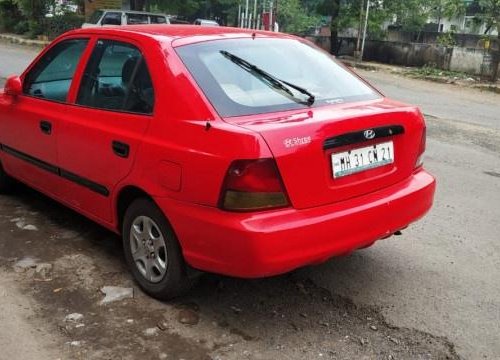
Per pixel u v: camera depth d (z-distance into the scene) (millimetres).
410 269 4188
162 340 3205
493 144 8609
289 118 3209
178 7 29141
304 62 4023
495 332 3402
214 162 3010
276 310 3562
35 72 4758
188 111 3260
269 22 23078
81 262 4117
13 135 4902
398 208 3506
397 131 3561
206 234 3088
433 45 21062
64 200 4430
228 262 3053
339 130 3217
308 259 3084
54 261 4121
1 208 5121
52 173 4457
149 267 3621
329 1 24766
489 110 12586
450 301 3742
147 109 3516
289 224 3008
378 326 3426
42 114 4430
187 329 3320
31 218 4906
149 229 3566
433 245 4637
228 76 3516
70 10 31500
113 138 3664
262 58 3822
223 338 3244
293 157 3029
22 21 32312
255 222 2961
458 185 6355
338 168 3244
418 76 19078
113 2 31219
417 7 26531
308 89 3713
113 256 4234
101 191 3900
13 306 3500
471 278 4078
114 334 3246
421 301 3729
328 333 3334
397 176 3635
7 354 3033
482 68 18578
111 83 3883
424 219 5215
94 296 3652
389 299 3740
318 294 3779
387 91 15242
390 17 24984
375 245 4598
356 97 3863
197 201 3115
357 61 22781
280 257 2982
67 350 3088
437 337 3330
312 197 3141
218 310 3537
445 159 7551
